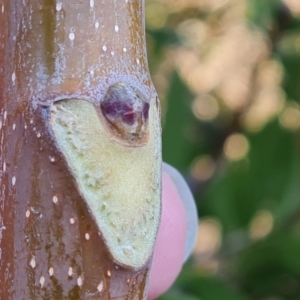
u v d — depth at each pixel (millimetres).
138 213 125
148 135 127
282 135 346
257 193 340
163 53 369
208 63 426
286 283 316
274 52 349
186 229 184
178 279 283
